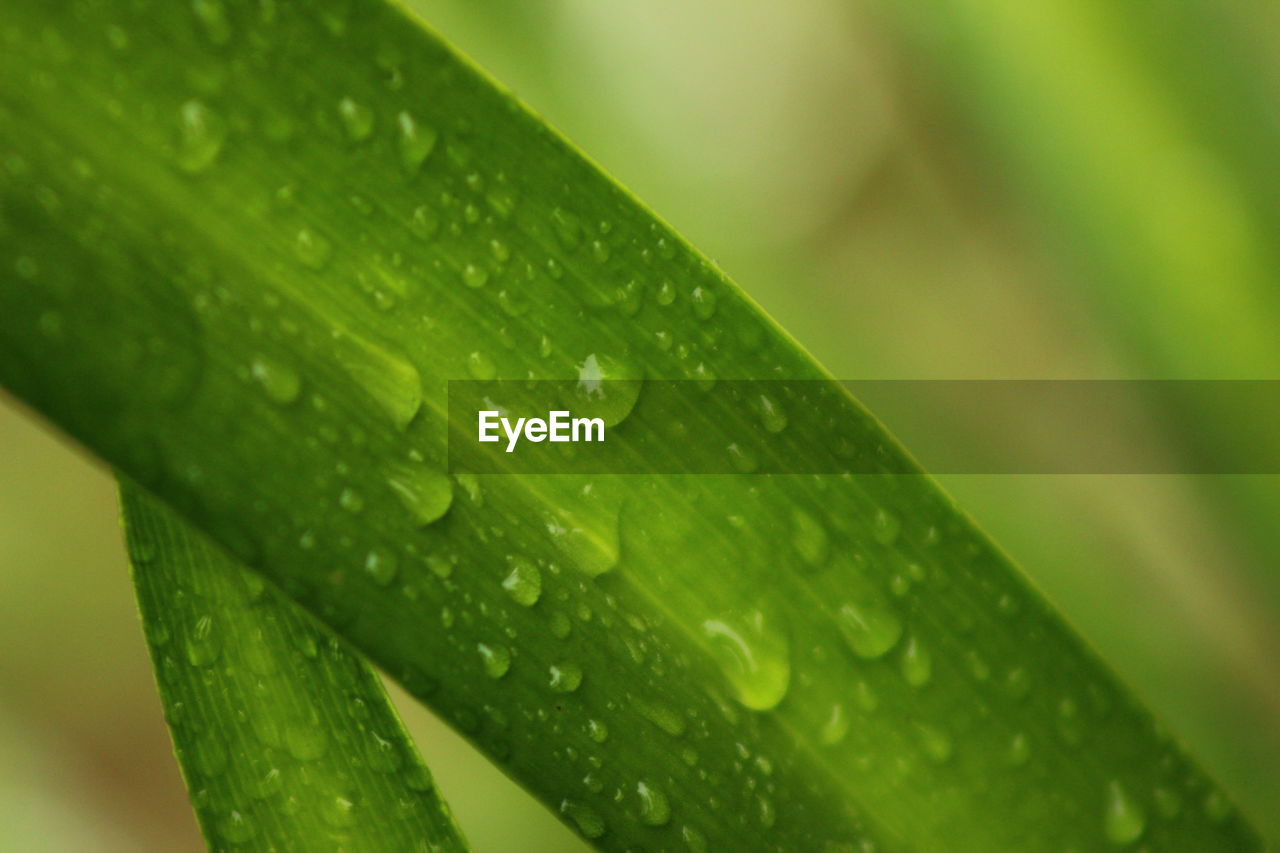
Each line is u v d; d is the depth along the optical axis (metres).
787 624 0.18
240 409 0.18
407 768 0.19
